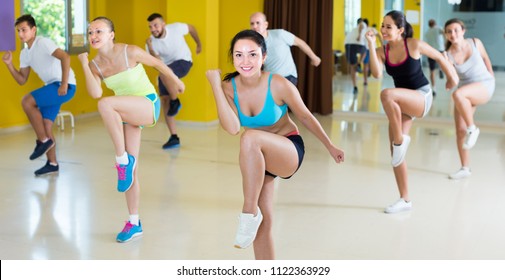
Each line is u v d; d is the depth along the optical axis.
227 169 6.55
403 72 5.02
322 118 9.79
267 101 3.29
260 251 3.54
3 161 6.68
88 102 9.52
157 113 4.50
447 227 4.83
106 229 4.69
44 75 6.03
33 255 4.14
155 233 4.62
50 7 8.58
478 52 5.98
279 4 9.85
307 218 5.01
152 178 6.13
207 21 8.77
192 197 5.53
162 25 7.56
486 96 5.98
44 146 6.06
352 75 10.12
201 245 4.39
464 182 6.13
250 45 3.19
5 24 7.78
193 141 7.93
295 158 3.24
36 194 5.54
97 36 4.33
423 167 6.70
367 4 9.85
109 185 5.86
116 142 4.23
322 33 9.77
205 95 8.93
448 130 8.81
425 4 9.59
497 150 7.56
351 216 5.08
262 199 3.44
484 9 9.30
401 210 5.21
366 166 6.70
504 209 5.29
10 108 8.17
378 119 9.83
